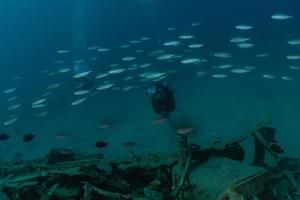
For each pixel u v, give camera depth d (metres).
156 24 45.22
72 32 54.78
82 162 6.91
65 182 5.94
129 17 61.38
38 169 7.11
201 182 4.94
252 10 44.72
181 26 38.94
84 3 74.62
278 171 7.01
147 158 6.54
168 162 6.24
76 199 5.74
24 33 65.56
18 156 12.20
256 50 22.22
